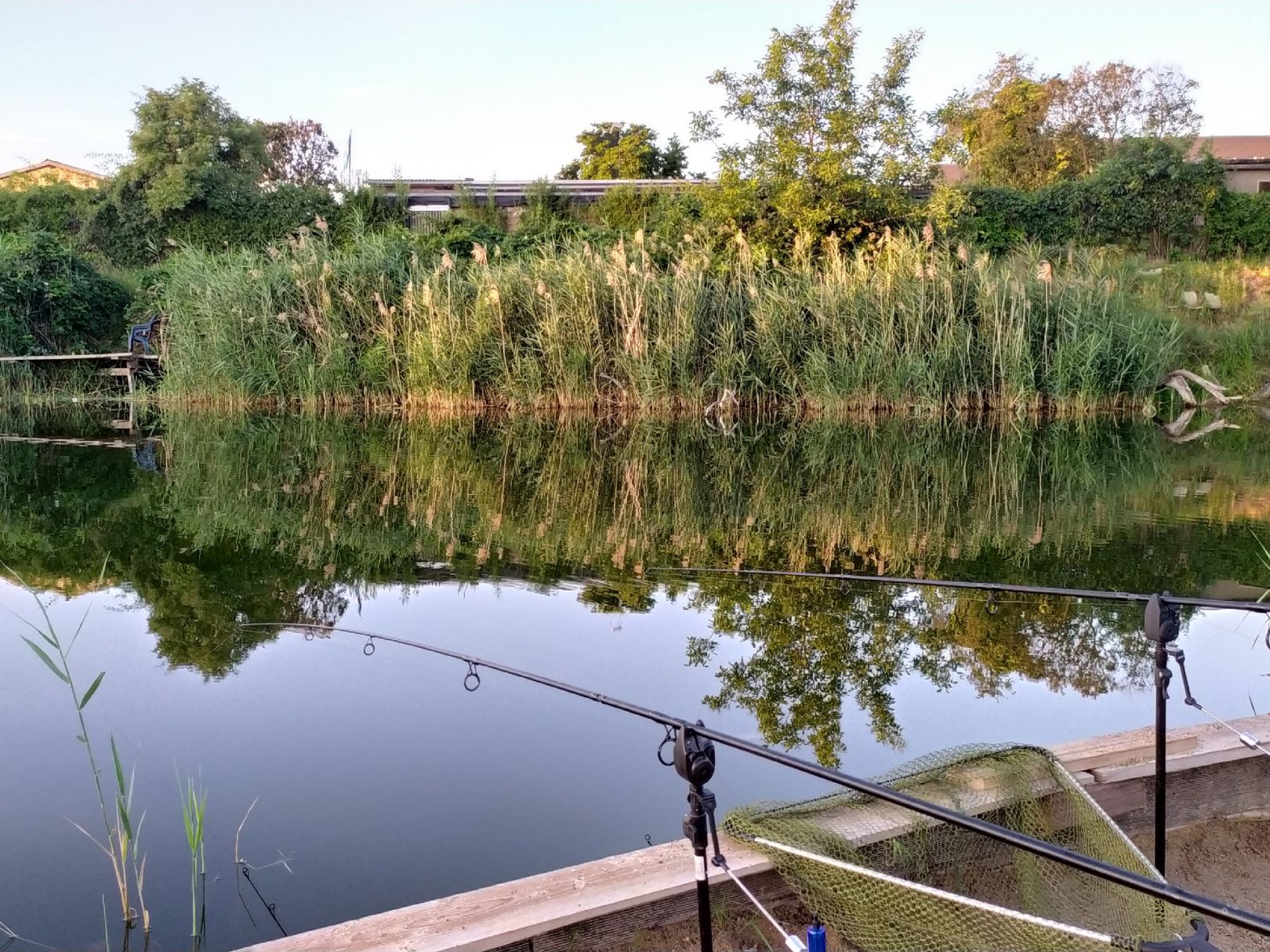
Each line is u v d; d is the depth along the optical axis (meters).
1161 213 20.14
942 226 15.86
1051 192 20.20
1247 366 14.31
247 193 21.45
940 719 3.38
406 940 1.84
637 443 11.24
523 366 13.55
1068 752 2.53
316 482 8.68
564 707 3.52
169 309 14.30
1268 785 2.60
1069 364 12.73
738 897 2.07
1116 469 9.32
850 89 15.98
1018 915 1.69
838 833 2.11
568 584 5.31
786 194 15.70
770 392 13.28
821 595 5.04
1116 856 2.01
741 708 3.49
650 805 2.80
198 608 4.79
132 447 10.95
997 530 6.59
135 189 21.36
